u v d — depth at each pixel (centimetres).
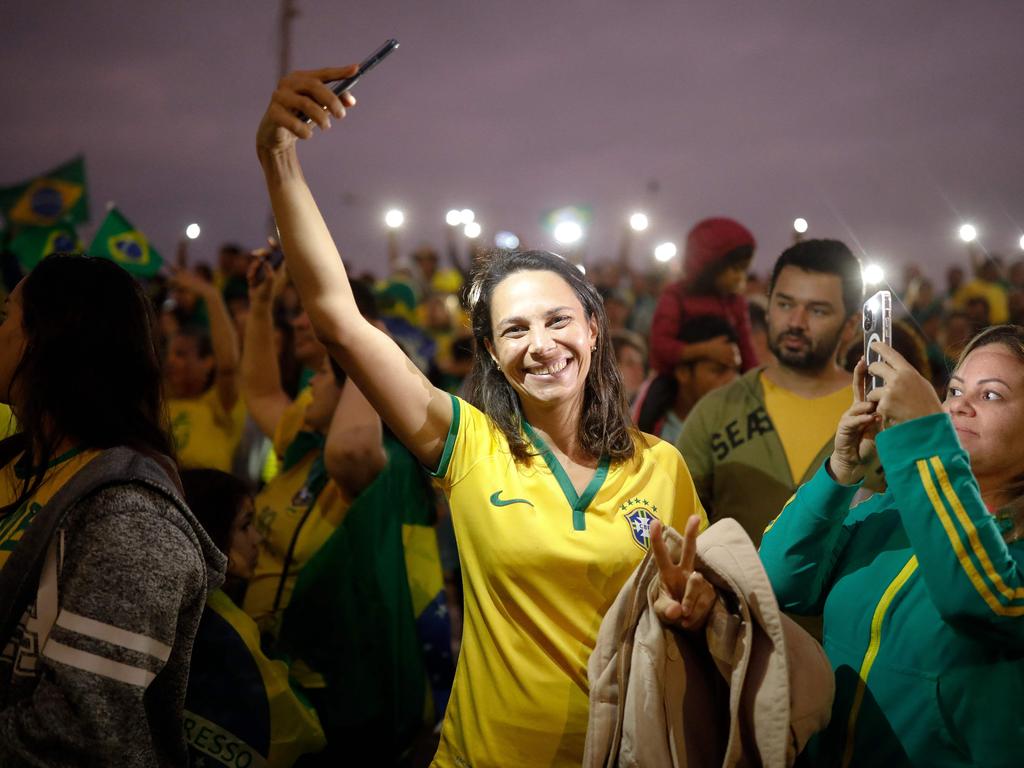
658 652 197
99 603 190
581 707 229
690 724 198
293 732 283
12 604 192
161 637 196
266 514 368
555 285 247
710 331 476
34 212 717
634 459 250
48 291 209
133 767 191
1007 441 207
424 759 421
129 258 560
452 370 754
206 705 269
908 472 195
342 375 356
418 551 378
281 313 573
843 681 213
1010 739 190
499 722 232
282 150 231
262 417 418
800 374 356
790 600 223
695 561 202
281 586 355
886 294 211
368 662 337
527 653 233
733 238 486
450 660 379
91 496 197
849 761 208
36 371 207
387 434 365
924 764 198
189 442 538
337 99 221
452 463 246
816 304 347
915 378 200
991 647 194
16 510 210
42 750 185
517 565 234
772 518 345
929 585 193
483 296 255
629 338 654
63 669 187
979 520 190
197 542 209
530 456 245
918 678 200
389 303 904
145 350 216
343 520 337
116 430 210
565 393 243
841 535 229
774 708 186
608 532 235
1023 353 209
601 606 233
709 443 363
